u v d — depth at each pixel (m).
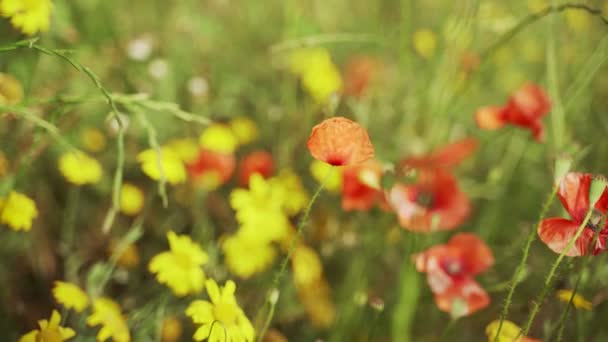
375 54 1.21
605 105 1.07
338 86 1.05
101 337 0.73
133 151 0.98
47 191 0.94
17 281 0.88
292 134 1.04
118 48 1.03
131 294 0.88
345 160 0.69
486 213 0.98
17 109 0.70
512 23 1.11
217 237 0.96
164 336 0.82
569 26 1.10
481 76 1.04
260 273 0.90
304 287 0.90
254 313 0.88
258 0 1.24
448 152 0.92
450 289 0.79
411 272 0.83
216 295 0.73
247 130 1.03
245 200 0.86
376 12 1.21
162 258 0.77
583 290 0.79
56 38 0.94
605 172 0.95
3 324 0.81
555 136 0.91
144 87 0.99
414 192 0.84
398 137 1.03
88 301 0.76
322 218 0.94
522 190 1.02
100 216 0.94
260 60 1.19
